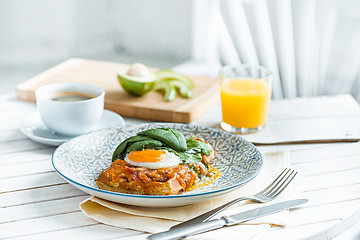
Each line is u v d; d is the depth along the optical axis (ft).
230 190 2.68
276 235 2.60
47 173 3.02
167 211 2.71
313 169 3.07
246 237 2.55
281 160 3.10
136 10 9.65
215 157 3.07
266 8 6.26
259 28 6.41
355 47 5.89
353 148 3.28
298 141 3.33
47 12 8.90
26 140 3.34
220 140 3.15
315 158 3.18
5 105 3.81
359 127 3.50
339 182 2.96
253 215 2.65
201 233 2.57
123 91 3.89
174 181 2.74
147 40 9.77
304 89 6.33
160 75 4.00
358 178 2.99
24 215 2.71
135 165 2.79
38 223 2.66
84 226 2.65
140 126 3.24
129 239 2.58
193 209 2.73
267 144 3.32
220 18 6.77
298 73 6.30
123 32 9.99
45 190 2.88
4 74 8.37
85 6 9.42
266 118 3.50
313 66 6.18
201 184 2.86
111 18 9.90
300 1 5.94
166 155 2.82
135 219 2.67
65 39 9.34
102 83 4.01
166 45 9.61
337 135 3.38
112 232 2.62
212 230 2.59
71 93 3.48
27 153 3.20
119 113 3.70
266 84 3.44
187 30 9.22
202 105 3.71
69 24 9.30
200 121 3.61
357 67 5.96
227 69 3.68
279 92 6.45
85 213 2.68
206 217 2.61
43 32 8.98
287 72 6.34
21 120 3.59
